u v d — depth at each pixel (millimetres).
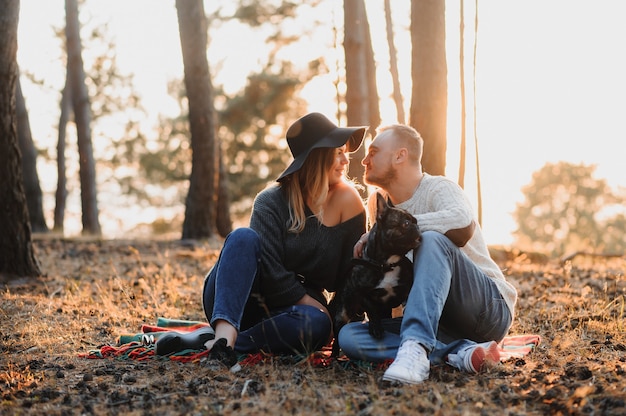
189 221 12875
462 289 3701
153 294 6422
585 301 6039
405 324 3508
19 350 4320
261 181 31172
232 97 30391
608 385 3307
